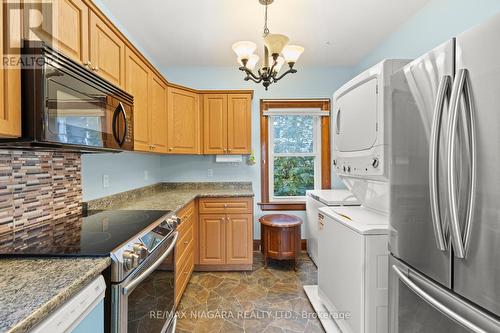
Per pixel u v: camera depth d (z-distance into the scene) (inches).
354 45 114.3
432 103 41.1
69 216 66.5
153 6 84.7
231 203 114.4
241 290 97.9
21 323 23.2
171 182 139.6
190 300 90.7
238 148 127.9
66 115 41.9
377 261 58.3
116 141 57.7
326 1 83.0
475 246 33.3
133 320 44.2
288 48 77.6
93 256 39.0
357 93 72.8
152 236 53.7
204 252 114.0
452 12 75.9
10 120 34.4
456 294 36.8
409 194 47.4
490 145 31.3
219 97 127.3
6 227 49.1
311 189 147.0
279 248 114.5
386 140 62.2
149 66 89.5
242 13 89.0
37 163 56.7
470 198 33.7
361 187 78.2
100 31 59.4
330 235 75.9
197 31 101.0
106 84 53.7
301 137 146.4
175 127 116.0
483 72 32.2
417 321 46.0
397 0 83.0
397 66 62.2
